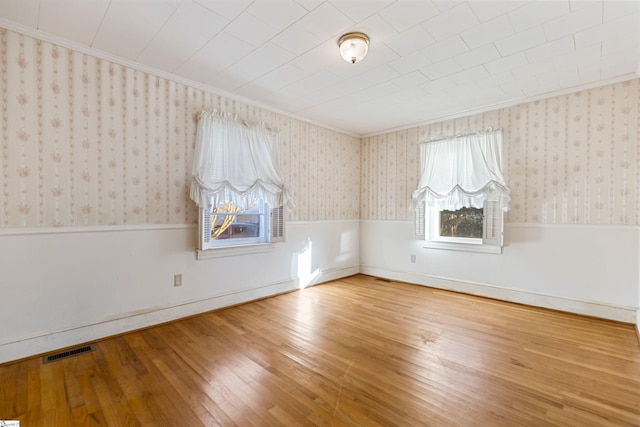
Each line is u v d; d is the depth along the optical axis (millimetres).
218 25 2133
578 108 3162
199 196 3016
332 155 4699
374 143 5000
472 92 3312
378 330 2754
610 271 3008
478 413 1637
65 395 1782
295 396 1782
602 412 1644
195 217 3150
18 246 2195
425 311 3275
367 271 5098
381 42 2328
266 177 3646
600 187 3051
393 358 2236
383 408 1676
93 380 1940
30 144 2240
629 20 2031
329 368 2094
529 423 1561
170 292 2973
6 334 2152
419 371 2059
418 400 1747
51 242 2332
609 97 2994
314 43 2365
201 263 3195
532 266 3457
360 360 2207
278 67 2758
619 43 2326
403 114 4062
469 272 3941
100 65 2537
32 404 1700
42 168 2291
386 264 4844
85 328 2482
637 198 2865
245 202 3398
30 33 2197
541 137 3385
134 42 2365
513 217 3582
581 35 2221
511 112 3590
